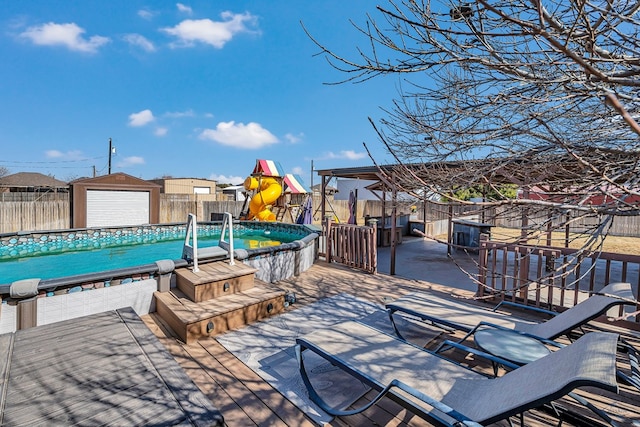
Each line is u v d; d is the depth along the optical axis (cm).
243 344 318
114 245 999
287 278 576
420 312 335
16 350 222
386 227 1015
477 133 195
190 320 320
